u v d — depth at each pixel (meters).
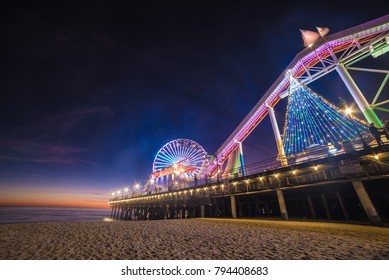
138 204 52.12
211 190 24.64
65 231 11.05
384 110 20.20
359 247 6.58
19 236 9.41
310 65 29.20
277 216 19.45
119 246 7.55
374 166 11.44
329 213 15.30
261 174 17.81
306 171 14.80
